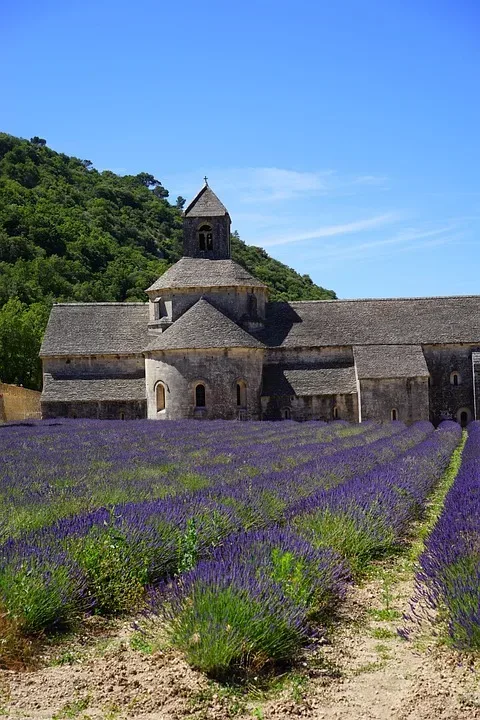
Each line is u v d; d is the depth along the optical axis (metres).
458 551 9.86
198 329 49.81
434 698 6.95
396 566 12.42
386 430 39.94
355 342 53.25
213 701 7.04
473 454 25.75
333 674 7.74
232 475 19.47
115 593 9.69
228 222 56.88
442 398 52.97
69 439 32.72
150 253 123.50
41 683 7.38
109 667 7.78
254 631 7.79
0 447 28.81
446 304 56.56
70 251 108.56
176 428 39.47
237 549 10.19
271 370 53.03
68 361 54.25
